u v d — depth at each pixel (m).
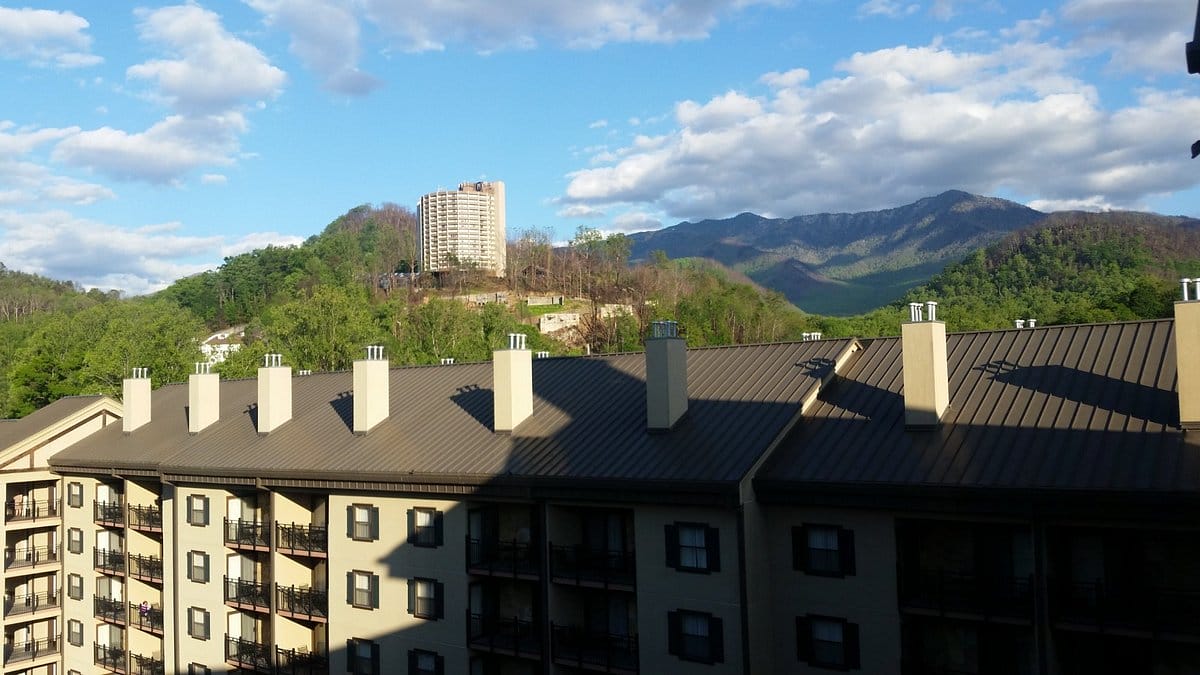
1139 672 24.77
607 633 33.28
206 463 43.56
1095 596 24.66
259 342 108.75
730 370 35.97
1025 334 31.61
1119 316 107.00
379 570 37.31
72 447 55.09
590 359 41.66
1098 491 22.67
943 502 25.17
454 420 39.53
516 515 35.50
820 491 27.14
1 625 53.16
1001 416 27.73
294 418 45.84
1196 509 21.55
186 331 109.06
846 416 30.69
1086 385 27.80
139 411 54.19
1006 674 26.30
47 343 108.88
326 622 39.16
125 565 49.88
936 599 26.11
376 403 41.25
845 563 27.34
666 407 32.22
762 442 29.34
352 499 38.28
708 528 28.52
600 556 32.97
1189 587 23.78
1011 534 26.31
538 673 34.28
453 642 34.88
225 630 43.38
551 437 34.91
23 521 54.12
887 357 33.72
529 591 35.22
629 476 29.83
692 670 28.78
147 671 48.78
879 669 26.66
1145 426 25.03
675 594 29.27
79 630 53.91
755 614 27.95
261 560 44.66
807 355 35.06
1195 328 24.39
